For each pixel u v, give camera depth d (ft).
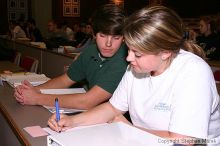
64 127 3.73
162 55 3.05
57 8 32.07
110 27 4.41
